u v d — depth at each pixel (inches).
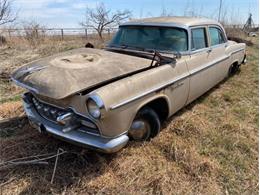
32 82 114.7
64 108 114.0
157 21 167.8
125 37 171.5
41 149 132.9
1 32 484.7
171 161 125.8
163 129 149.7
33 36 480.7
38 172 117.7
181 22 163.5
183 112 173.0
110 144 109.6
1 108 172.2
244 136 150.6
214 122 165.0
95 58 131.8
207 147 137.9
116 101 108.0
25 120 161.5
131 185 111.0
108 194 107.5
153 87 125.7
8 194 106.3
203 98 200.5
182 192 109.0
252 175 120.5
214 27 193.2
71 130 113.0
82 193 107.9
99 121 106.3
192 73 155.3
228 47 216.1
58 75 113.4
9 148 132.9
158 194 108.0
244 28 593.9
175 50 152.3
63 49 386.3
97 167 120.2
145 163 121.6
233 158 130.6
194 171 118.7
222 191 111.0
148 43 161.0
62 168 120.3
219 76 205.5
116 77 119.0
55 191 108.3
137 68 128.7
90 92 106.8
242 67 284.0
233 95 208.5
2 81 231.5
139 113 125.8
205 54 173.6
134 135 128.9
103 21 775.1
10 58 317.1
